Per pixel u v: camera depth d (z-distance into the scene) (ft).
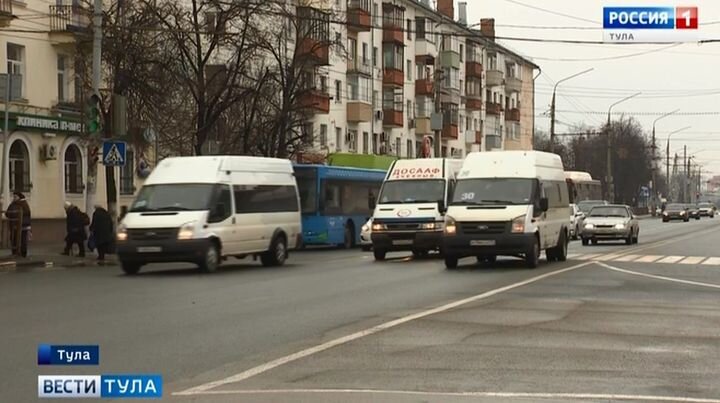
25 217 82.94
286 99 125.59
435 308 44.01
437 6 250.37
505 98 298.76
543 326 37.63
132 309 44.45
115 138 87.56
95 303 47.19
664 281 58.54
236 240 71.41
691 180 520.42
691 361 29.73
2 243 92.89
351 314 42.09
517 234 68.23
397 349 32.09
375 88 208.95
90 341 34.32
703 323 38.58
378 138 210.79
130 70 96.94
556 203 77.10
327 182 109.91
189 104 118.73
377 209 86.17
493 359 30.04
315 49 131.23
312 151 168.66
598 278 60.70
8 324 39.09
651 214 332.39
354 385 25.98
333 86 189.67
